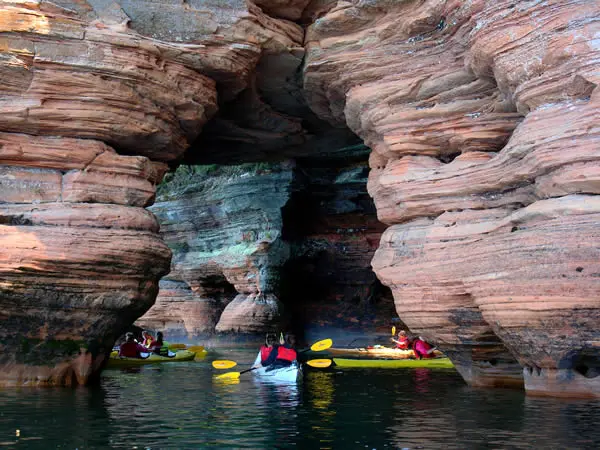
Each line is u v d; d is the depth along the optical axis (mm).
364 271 22672
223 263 22328
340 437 5867
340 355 16688
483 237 8531
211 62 10914
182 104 10922
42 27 9492
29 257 8906
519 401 7805
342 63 10977
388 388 9500
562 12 7664
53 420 6703
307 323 23266
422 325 9344
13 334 9219
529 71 8039
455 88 9734
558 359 7699
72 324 9523
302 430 6191
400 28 10281
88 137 9969
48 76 9578
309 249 22594
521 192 8523
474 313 8648
